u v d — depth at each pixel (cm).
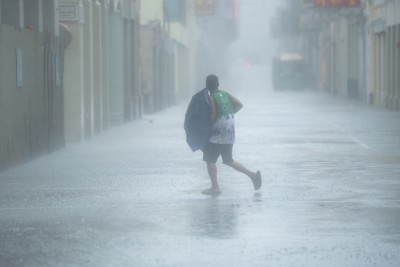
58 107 6138
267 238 2720
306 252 2505
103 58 8519
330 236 2744
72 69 6919
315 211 3241
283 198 3591
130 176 4444
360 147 6078
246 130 7988
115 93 9175
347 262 2378
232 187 3959
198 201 3531
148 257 2458
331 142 6544
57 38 6097
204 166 4909
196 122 3750
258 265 2348
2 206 3453
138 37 10969
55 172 4666
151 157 5481
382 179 4225
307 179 4241
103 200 3594
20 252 2542
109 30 9238
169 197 3659
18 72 5044
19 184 4156
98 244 2653
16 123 5016
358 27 15875
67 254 2509
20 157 5094
